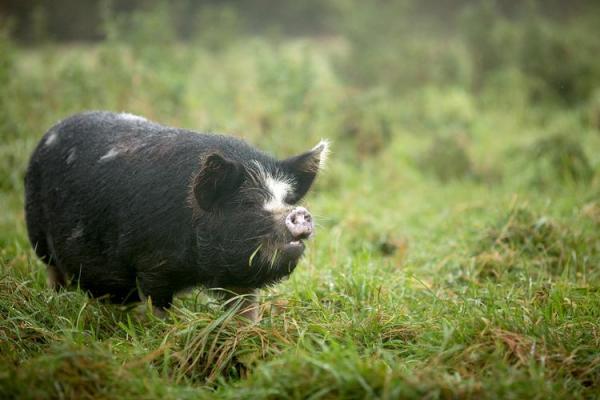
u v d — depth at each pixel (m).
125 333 13.88
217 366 12.02
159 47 35.34
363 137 32.00
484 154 32.22
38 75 34.06
